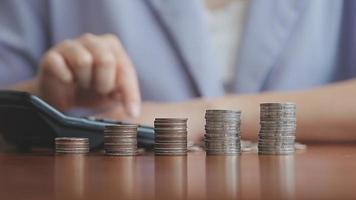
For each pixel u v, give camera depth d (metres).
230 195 0.29
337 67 1.68
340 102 1.15
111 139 0.61
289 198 0.28
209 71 1.63
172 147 0.60
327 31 1.67
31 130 0.73
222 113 0.60
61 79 1.21
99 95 1.24
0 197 0.31
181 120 0.61
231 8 1.67
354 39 1.65
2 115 0.73
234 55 1.67
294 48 1.63
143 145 0.67
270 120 0.60
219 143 0.60
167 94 1.63
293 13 1.63
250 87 1.64
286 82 1.63
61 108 1.25
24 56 1.67
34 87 1.38
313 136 1.13
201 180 0.36
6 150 0.76
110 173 0.42
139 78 1.64
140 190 0.32
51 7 1.68
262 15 1.63
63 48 1.23
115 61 1.19
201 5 1.63
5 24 1.66
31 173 0.42
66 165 0.49
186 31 1.62
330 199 0.27
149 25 1.66
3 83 1.64
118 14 1.66
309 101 1.17
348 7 1.67
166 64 1.64
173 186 0.33
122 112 1.21
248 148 0.68
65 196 0.30
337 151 0.67
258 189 0.31
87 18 1.69
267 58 1.63
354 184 0.32
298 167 0.44
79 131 0.70
